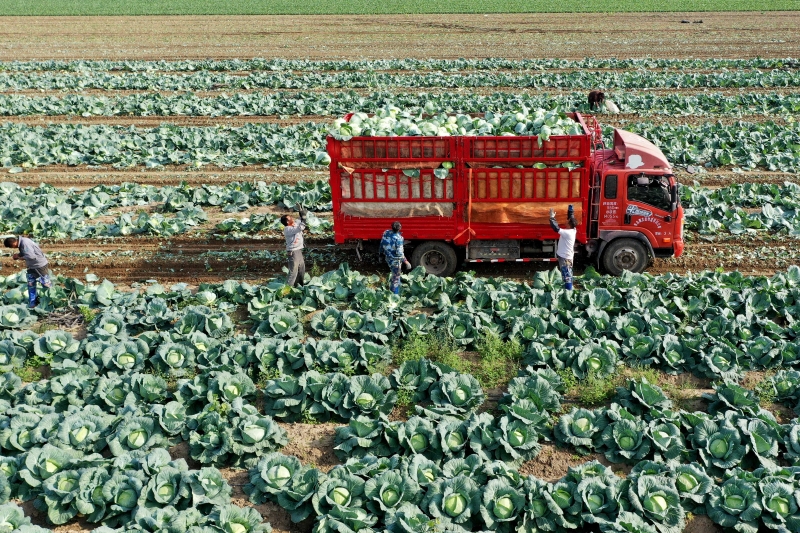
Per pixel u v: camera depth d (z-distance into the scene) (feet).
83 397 40.55
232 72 129.59
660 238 54.34
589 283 51.80
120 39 162.30
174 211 70.69
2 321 48.44
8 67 133.69
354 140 52.49
